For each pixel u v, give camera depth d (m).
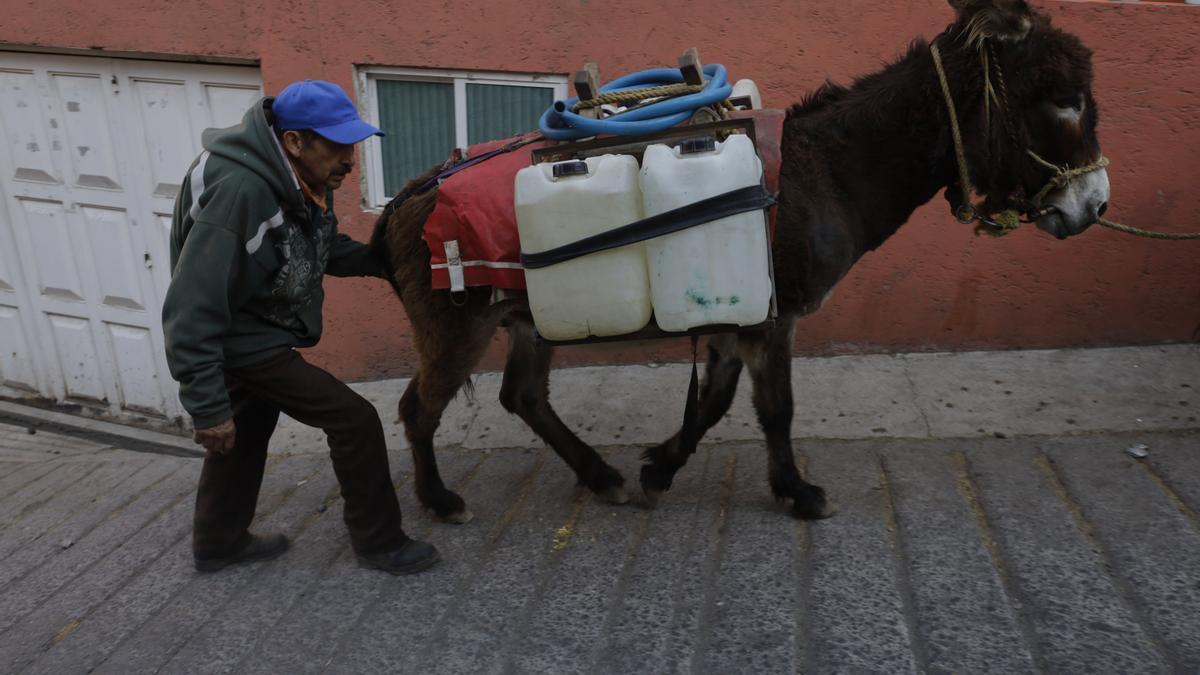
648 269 2.82
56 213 5.25
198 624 3.03
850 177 3.08
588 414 4.24
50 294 5.43
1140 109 3.88
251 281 2.80
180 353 2.69
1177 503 3.11
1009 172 2.99
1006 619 2.62
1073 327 4.15
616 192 2.73
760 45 4.09
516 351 3.53
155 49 4.62
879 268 4.23
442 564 3.23
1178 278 4.02
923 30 3.96
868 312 4.30
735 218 2.72
